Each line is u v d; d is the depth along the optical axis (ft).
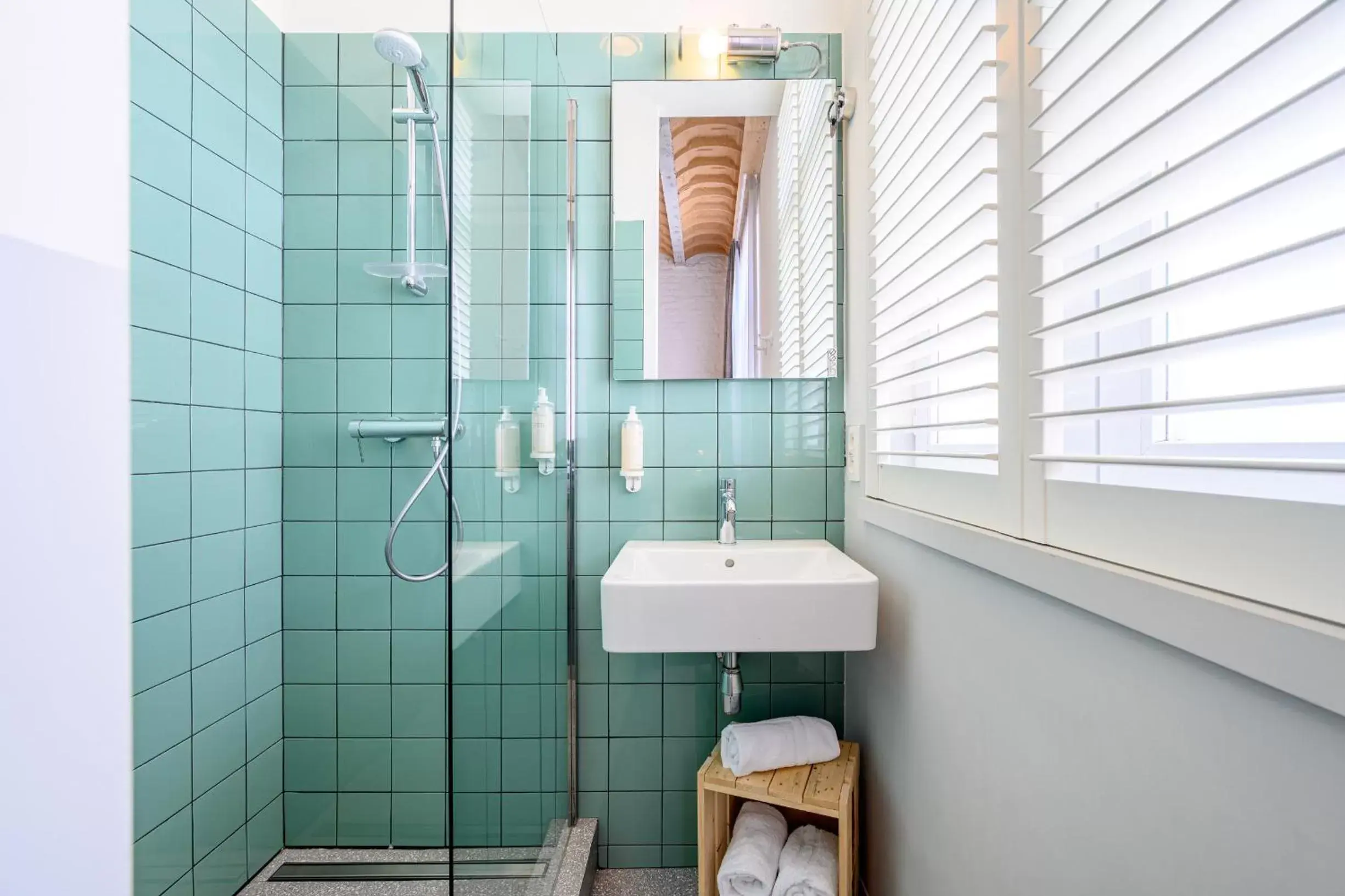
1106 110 1.91
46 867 2.45
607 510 5.38
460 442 2.94
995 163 2.90
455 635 2.85
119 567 2.73
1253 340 1.42
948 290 3.47
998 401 2.81
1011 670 2.71
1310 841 1.36
